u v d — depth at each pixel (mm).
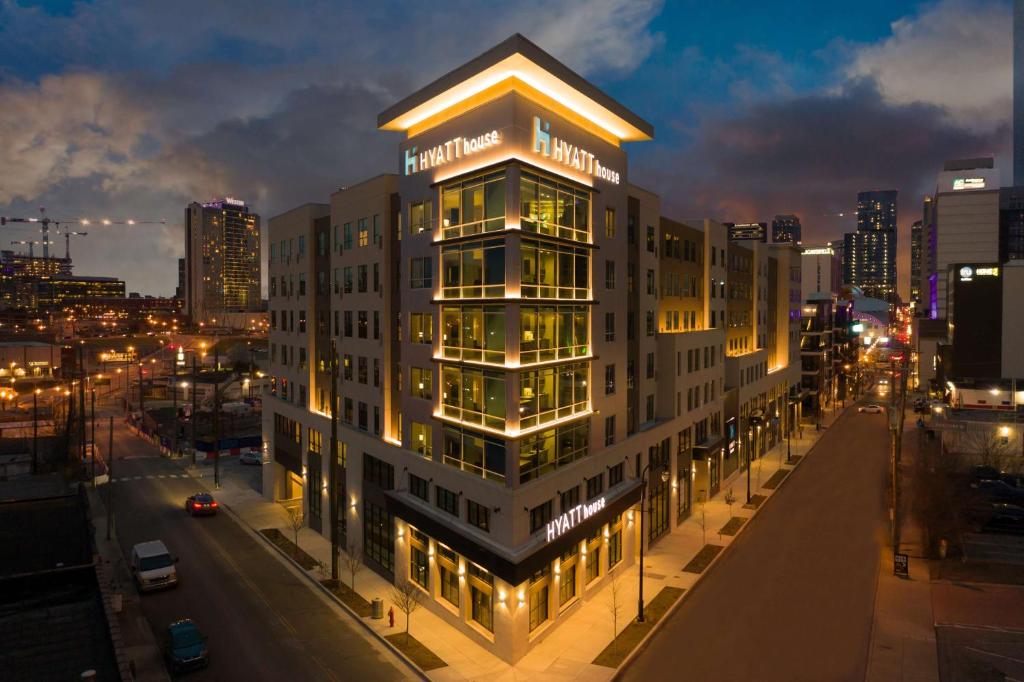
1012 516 44062
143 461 67062
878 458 67062
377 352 39000
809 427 86000
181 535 43594
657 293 45031
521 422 28844
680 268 51125
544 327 30469
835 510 49156
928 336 122625
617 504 35000
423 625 30938
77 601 26219
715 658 27703
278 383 52938
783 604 32969
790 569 37625
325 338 45781
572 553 32438
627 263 39156
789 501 51844
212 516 48031
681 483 46438
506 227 28250
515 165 27906
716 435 54062
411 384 35625
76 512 35562
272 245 53969
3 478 50812
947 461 48719
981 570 37031
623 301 37750
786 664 27094
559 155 31062
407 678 26172
